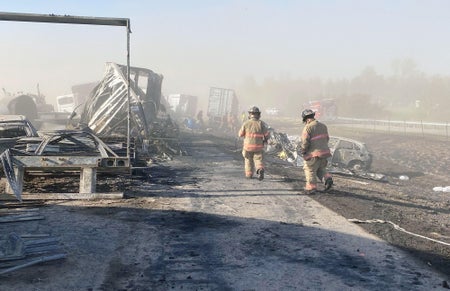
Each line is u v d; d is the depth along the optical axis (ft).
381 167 61.77
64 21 26.89
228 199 25.99
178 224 19.80
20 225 18.26
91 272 13.57
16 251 14.44
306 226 20.18
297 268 14.56
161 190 28.02
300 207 24.44
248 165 34.35
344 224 20.74
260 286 12.97
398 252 16.57
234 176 35.99
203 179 33.71
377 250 16.75
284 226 20.06
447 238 19.52
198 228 19.27
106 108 61.05
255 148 32.48
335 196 28.81
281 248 16.74
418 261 15.57
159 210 22.36
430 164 63.77
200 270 14.16
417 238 18.90
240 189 29.68
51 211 20.98
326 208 24.48
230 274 13.88
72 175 30.68
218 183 31.91
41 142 29.81
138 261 14.80
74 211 21.21
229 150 63.05
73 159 24.89
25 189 25.88
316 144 28.58
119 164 25.99
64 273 13.34
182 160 47.01
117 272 13.71
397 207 27.53
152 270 14.02
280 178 36.14
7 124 34.81
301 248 16.79
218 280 13.35
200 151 59.36
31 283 12.46
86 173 25.04
